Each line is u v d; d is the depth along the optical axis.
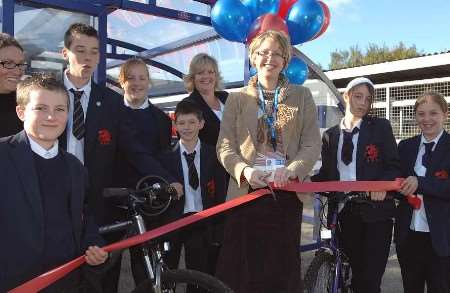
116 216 2.91
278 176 2.33
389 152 3.06
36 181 1.97
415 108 3.09
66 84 2.78
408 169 3.08
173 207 3.13
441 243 2.89
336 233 3.07
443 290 2.96
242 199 2.46
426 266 3.07
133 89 3.33
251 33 3.97
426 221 3.00
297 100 2.56
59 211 2.04
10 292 1.87
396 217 3.13
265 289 2.56
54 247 2.01
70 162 2.12
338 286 2.92
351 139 3.16
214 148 3.34
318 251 2.92
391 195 3.00
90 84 2.84
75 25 2.79
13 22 4.05
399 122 10.50
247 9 4.22
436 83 10.08
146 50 6.90
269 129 2.53
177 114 3.22
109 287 3.18
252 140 2.52
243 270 2.55
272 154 2.52
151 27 6.32
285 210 2.55
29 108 2.00
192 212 3.18
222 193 3.29
